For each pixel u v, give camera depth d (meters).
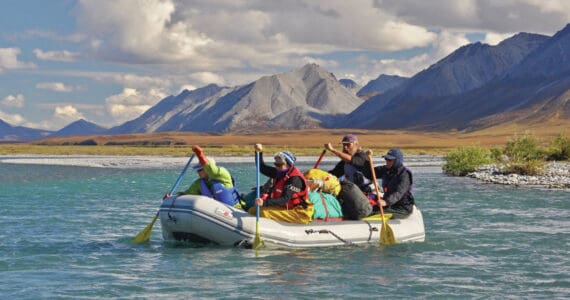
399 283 10.47
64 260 12.15
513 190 29.78
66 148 134.50
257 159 12.82
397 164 13.65
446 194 27.66
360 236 13.25
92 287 10.12
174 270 11.20
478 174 41.06
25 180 38.25
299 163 70.31
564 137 54.25
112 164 64.88
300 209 12.83
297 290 9.99
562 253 13.17
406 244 13.71
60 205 22.72
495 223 17.89
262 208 12.86
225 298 9.53
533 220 18.62
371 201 13.80
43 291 9.88
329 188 13.42
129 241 14.28
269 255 12.22
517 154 44.66
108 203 23.61
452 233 15.86
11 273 11.07
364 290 10.03
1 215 19.42
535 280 10.80
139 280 10.55
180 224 12.73
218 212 12.45
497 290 10.13
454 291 10.04
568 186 31.75
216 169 12.98
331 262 11.81
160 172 49.06
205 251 12.62
